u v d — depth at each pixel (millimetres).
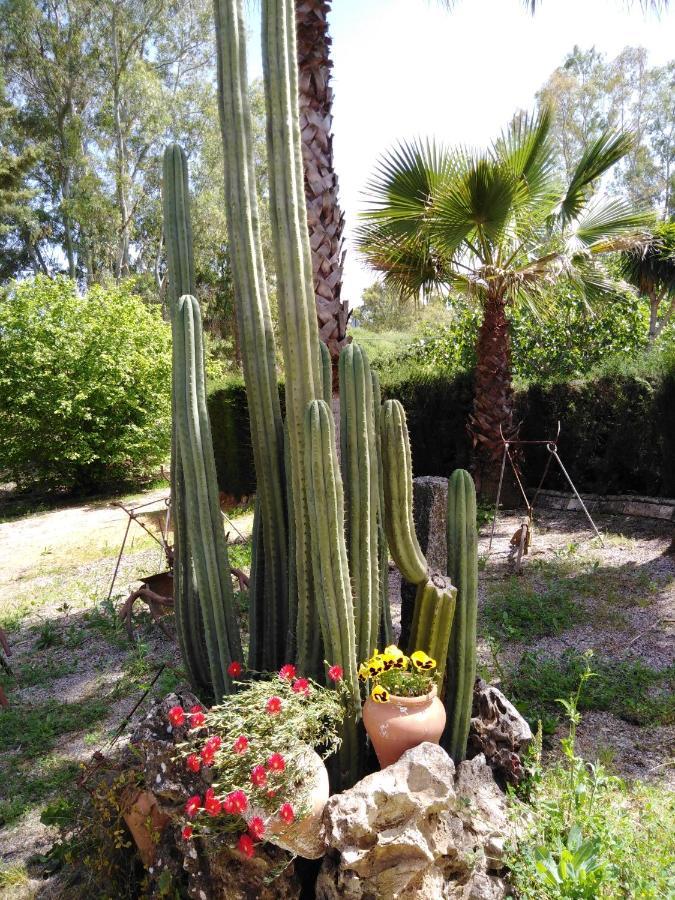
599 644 4328
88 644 5410
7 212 23234
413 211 7027
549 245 7801
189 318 2684
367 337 19969
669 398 6969
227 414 11180
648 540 6566
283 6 2455
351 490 2418
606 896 1932
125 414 13195
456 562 2545
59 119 25094
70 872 2664
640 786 2660
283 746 2027
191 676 3225
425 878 1950
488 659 4219
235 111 2691
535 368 11430
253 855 1991
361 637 2469
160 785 2162
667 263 9000
